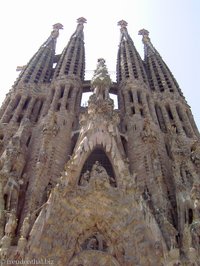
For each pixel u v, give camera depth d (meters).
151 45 80.69
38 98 57.00
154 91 61.72
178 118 54.38
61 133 47.28
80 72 64.31
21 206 36.66
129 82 60.16
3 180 35.97
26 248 29.00
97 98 47.66
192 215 34.69
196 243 31.44
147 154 44.06
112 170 41.16
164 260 29.25
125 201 34.31
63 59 67.00
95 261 32.34
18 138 42.59
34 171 40.06
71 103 54.69
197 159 43.28
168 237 31.58
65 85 58.28
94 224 34.66
